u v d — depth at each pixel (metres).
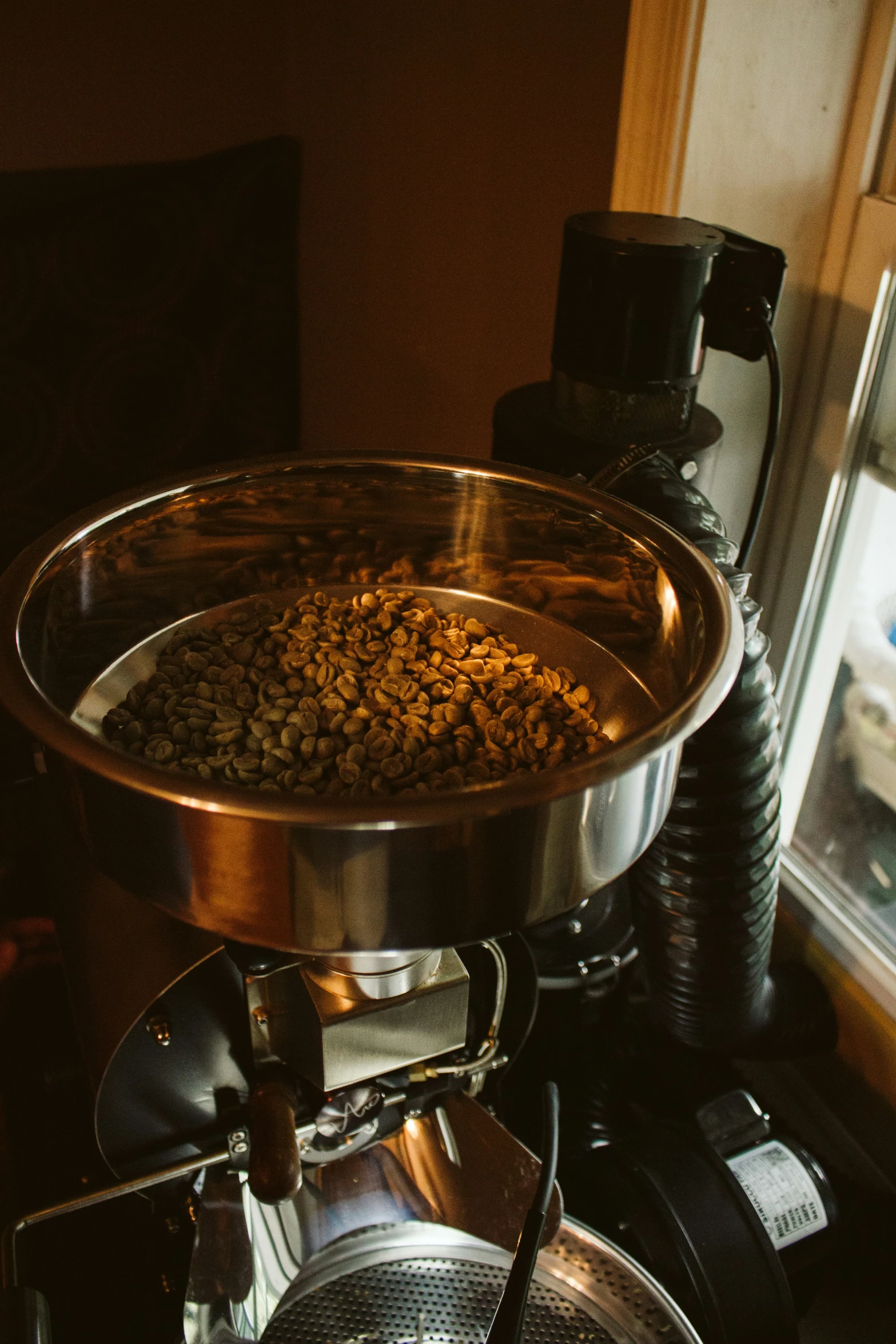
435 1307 0.73
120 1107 0.68
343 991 0.64
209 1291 0.68
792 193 0.97
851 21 0.90
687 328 0.83
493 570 0.82
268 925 0.52
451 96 1.18
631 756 0.50
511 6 1.07
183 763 0.66
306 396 1.66
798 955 1.19
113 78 1.32
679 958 0.92
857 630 1.17
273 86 1.43
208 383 1.42
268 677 0.74
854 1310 1.04
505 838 0.49
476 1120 0.79
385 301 1.41
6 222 1.25
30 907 1.15
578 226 0.83
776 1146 0.98
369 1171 0.79
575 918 1.00
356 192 1.40
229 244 1.37
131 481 1.41
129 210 1.29
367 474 0.77
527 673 0.77
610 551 0.72
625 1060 1.13
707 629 0.60
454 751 0.68
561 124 1.05
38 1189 1.01
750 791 0.84
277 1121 0.65
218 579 0.80
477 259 1.21
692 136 0.91
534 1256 0.66
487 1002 0.77
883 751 1.16
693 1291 0.82
